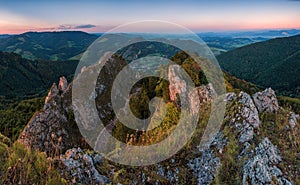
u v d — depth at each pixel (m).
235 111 16.48
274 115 16.98
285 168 12.53
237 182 12.58
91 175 12.06
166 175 14.69
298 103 60.03
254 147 13.66
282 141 14.63
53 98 44.41
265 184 11.64
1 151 10.61
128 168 14.42
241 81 57.34
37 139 37.50
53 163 11.26
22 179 9.29
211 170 13.88
